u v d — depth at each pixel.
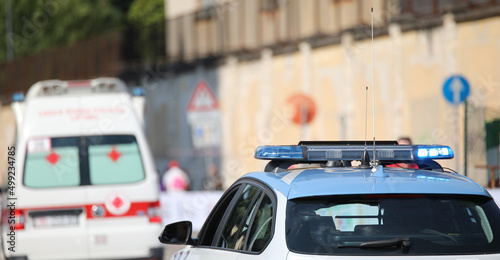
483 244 11.76
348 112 57.56
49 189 31.45
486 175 41.03
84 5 135.38
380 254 11.48
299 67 62.94
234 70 71.00
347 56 57.44
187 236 15.75
